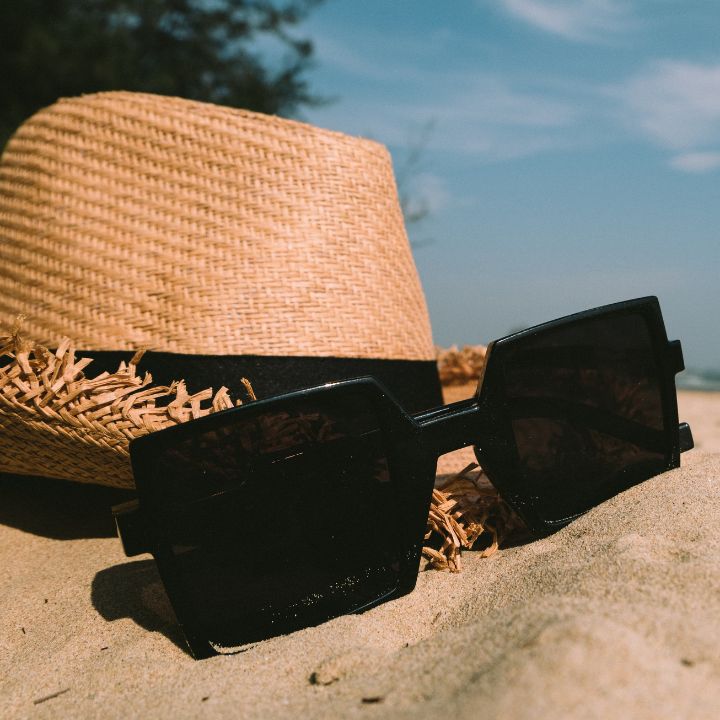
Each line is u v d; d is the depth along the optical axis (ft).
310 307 1.01
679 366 0.97
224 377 0.96
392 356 1.07
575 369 0.91
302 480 0.79
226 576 0.76
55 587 0.89
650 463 0.95
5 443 0.93
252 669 0.67
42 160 1.07
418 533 0.82
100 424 0.84
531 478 0.87
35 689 0.71
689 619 0.58
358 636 0.72
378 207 1.11
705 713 0.49
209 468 0.77
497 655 0.58
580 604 0.62
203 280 0.98
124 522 0.75
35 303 1.03
